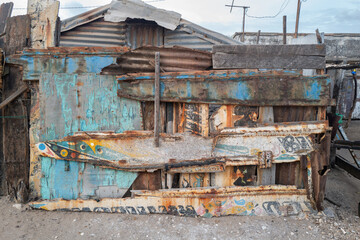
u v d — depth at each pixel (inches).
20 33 133.5
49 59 123.7
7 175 133.6
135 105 126.9
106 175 130.1
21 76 131.2
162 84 123.5
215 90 124.3
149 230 118.5
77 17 160.9
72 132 126.3
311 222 126.3
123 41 170.1
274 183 133.2
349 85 365.1
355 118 374.3
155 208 129.2
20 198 131.0
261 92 124.6
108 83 125.6
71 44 165.3
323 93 125.2
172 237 114.7
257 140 127.3
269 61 127.9
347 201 149.6
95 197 130.7
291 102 125.3
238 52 127.5
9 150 132.7
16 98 130.6
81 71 125.0
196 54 127.6
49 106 125.2
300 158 128.5
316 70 131.2
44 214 127.6
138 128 127.9
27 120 131.9
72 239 111.9
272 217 128.9
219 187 129.5
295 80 124.5
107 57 124.2
